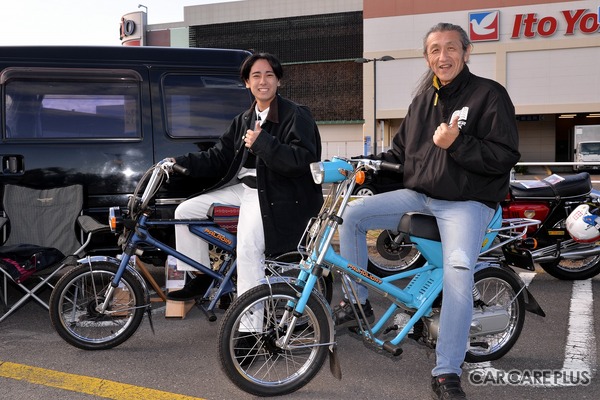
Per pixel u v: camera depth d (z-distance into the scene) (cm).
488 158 296
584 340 398
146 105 510
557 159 4447
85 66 502
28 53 495
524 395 316
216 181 514
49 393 317
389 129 4294
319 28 5097
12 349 387
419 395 318
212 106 525
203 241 396
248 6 5284
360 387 328
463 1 3875
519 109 3866
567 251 536
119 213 380
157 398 311
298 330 325
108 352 382
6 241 471
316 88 5012
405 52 4003
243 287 356
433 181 320
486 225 321
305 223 363
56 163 490
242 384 304
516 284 355
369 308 347
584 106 3750
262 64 359
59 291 373
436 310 335
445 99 327
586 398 312
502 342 360
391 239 563
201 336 416
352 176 308
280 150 334
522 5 3788
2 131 490
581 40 3712
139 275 386
